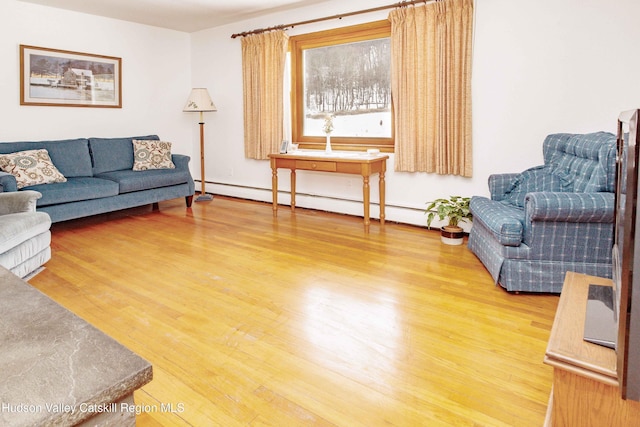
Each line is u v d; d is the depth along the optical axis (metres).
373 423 1.49
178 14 5.13
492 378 1.76
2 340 0.72
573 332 1.25
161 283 2.81
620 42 3.14
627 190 0.94
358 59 4.59
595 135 2.89
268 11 5.02
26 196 3.07
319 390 1.68
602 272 2.54
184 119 6.29
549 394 1.65
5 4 4.46
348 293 2.65
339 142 4.86
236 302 2.52
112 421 0.63
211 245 3.68
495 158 3.79
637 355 0.96
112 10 4.95
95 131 5.33
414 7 3.97
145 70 5.73
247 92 5.44
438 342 2.05
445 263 3.21
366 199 4.17
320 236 3.98
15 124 4.66
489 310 2.41
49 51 4.80
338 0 4.56
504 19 3.59
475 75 3.79
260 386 1.71
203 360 1.90
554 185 3.02
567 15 3.32
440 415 1.53
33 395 0.58
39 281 2.82
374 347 2.01
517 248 2.62
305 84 5.05
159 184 4.93
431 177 4.20
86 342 0.71
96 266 3.13
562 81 3.40
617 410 1.12
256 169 5.71
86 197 4.25
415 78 4.07
